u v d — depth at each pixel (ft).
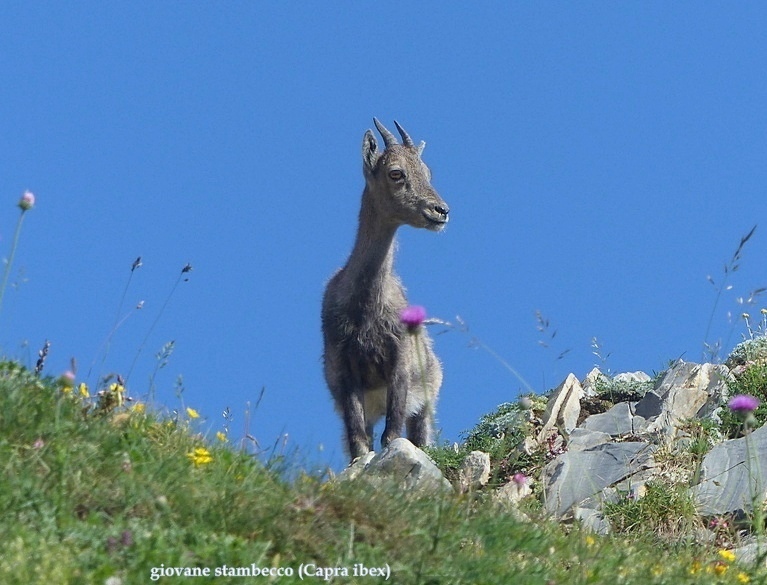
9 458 66.13
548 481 124.98
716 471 119.14
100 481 67.05
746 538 105.29
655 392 143.74
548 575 69.67
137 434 75.46
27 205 78.13
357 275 147.23
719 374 144.05
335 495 71.77
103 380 82.64
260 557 62.44
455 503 77.05
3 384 73.61
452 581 64.95
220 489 70.33
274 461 79.92
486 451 136.36
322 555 66.18
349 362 148.25
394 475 82.79
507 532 75.61
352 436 146.72
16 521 60.75
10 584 54.49
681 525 109.50
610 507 113.19
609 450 128.16
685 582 73.92
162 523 65.21
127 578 57.67
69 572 56.34
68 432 71.20
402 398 146.82
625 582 71.00
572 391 148.46
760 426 132.36
